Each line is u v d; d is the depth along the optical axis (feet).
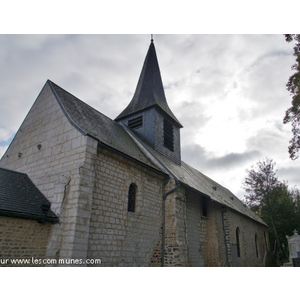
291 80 36.81
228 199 64.03
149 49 60.23
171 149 50.16
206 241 42.47
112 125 40.63
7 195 22.08
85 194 22.84
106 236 24.70
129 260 26.78
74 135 25.93
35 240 21.11
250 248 59.16
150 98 50.39
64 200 22.99
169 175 35.78
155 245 31.40
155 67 57.16
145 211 31.12
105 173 26.45
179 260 31.19
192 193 41.81
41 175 26.91
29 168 28.96
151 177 33.86
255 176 94.73
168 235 32.91
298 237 68.44
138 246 28.58
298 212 96.17
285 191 100.32
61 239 21.42
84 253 21.26
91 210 23.40
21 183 25.88
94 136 25.57
